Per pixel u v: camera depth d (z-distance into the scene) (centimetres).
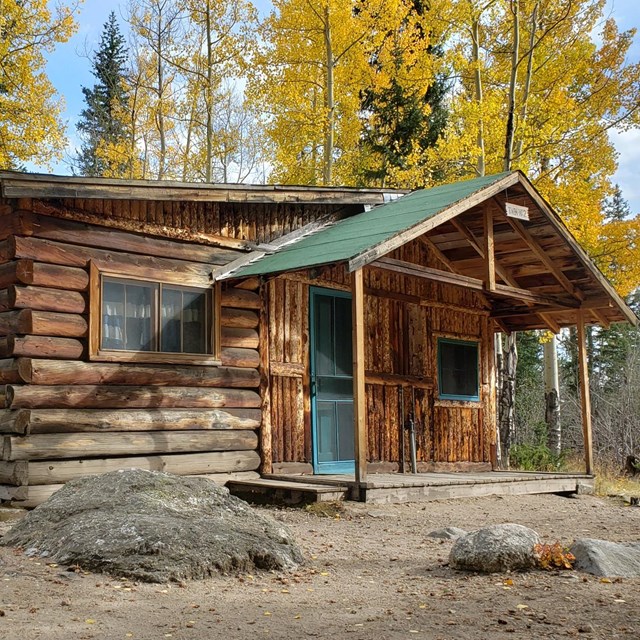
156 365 1037
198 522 624
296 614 486
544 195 1839
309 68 2038
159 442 1024
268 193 1166
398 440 1353
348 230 1176
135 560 561
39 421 905
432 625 465
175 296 1075
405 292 1405
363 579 600
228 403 1112
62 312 949
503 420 1930
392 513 961
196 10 2172
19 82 2006
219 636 433
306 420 1207
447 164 2056
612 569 610
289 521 884
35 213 926
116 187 963
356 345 995
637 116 1906
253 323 1164
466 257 1448
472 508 1064
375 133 2459
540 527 924
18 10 1981
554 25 1811
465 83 2239
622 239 1872
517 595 541
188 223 1103
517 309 1540
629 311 1413
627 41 1934
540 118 1886
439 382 1452
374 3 1938
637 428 2842
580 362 1434
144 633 432
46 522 640
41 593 501
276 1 1914
